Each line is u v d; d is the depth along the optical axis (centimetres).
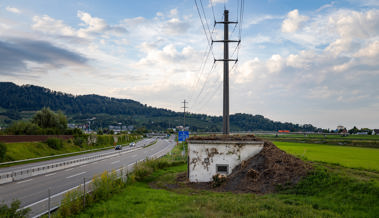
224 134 2320
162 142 11769
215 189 1789
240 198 1437
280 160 1842
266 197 1455
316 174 1579
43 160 3975
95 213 1235
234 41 2452
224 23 2481
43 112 6259
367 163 2456
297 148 4928
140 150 6775
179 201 1465
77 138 6231
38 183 2081
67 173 2670
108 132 14588
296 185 1548
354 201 1227
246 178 1766
